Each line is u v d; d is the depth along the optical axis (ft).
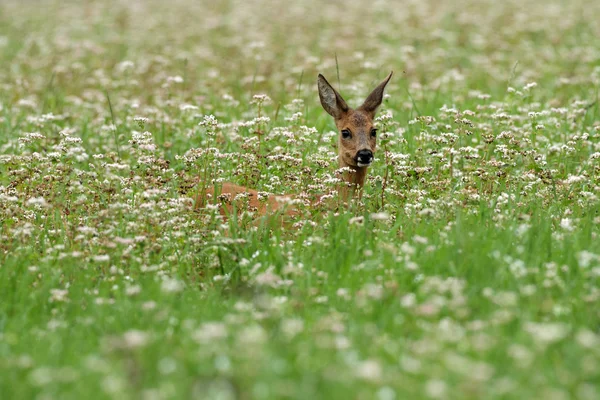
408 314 32.32
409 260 36.52
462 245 36.76
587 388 26.50
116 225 41.88
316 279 36.22
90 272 37.86
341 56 93.91
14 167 52.21
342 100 51.31
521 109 60.95
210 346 28.78
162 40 105.70
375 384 26.30
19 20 124.98
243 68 88.63
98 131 63.77
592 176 48.26
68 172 47.96
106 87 78.18
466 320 32.19
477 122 62.18
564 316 32.27
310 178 47.37
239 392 26.25
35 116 66.28
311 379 26.84
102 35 110.63
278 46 99.55
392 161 50.34
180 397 25.99
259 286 35.50
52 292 35.01
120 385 26.32
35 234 42.83
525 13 112.47
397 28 107.96
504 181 47.73
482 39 96.53
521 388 26.66
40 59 93.25
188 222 42.70
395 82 80.12
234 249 39.96
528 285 33.99
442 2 126.52
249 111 68.44
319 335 30.25
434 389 25.82
